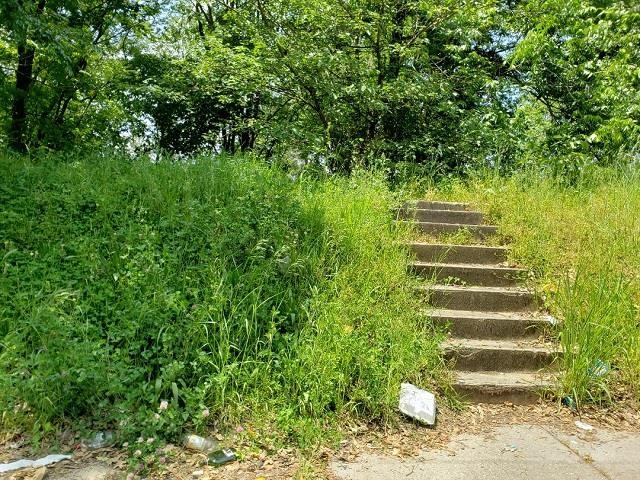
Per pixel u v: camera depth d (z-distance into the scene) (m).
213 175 6.05
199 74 11.32
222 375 3.32
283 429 3.20
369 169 9.04
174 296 3.75
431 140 10.06
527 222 6.46
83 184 5.62
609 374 4.07
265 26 10.18
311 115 11.41
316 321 3.99
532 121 11.53
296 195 6.18
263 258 4.55
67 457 2.89
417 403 3.60
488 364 4.32
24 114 12.48
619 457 3.22
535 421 3.71
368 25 10.10
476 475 2.96
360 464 3.02
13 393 3.06
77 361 3.12
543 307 5.04
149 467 2.84
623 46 9.78
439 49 11.82
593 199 7.11
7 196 5.28
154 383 3.33
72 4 11.89
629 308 4.55
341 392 3.54
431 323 4.64
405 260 5.45
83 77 12.83
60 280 4.02
